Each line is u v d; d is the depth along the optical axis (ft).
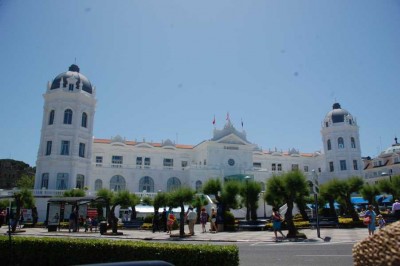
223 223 112.06
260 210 171.53
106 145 262.47
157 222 113.91
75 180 197.16
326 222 116.67
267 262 45.50
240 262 45.73
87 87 217.97
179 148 284.61
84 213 146.92
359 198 200.44
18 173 366.63
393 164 275.59
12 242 42.57
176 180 248.52
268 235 90.22
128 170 237.66
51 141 199.00
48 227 115.24
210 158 263.08
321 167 316.60
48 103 205.46
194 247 34.73
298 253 53.78
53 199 121.08
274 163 317.63
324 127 291.58
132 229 123.95
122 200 122.31
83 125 210.38
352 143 279.90
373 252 16.21
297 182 85.92
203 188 124.47
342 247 60.54
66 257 39.88
